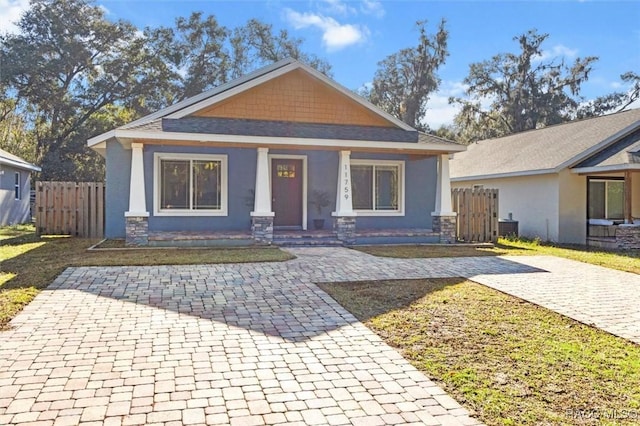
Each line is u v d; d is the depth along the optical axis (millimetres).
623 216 16281
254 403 3426
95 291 6746
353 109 14008
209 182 13633
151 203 13211
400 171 15000
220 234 12367
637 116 15852
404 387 3752
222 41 34562
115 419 3152
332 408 3373
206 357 4320
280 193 14398
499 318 5797
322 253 10930
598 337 5125
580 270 9328
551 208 15672
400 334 5117
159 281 7473
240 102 13109
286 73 13383
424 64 36938
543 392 3713
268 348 4594
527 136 20719
